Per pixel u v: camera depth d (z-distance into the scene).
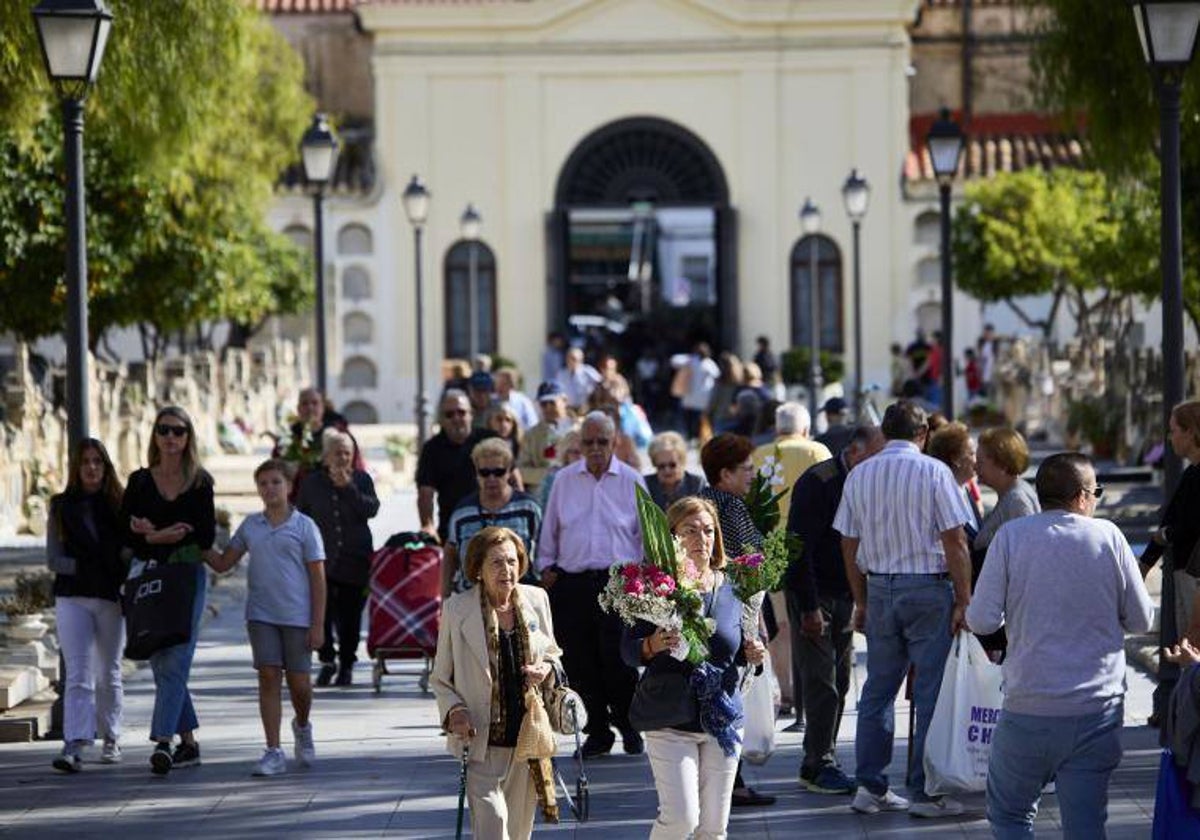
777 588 28.12
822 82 136.88
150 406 92.56
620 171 137.62
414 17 135.62
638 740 36.94
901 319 136.75
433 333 136.62
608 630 36.22
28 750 38.09
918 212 136.38
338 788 34.31
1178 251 38.38
